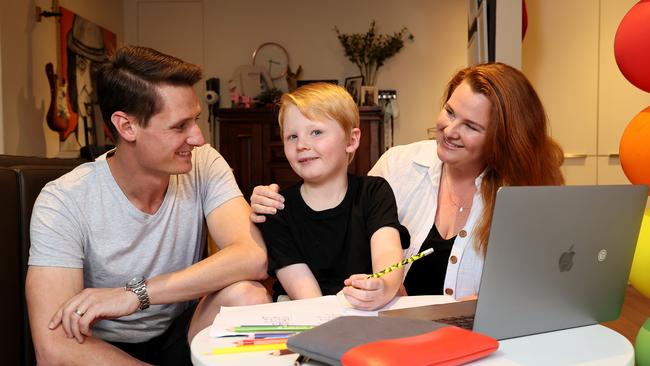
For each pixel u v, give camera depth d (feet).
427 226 5.50
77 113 15.62
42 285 4.41
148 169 4.75
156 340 5.47
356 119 5.07
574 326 3.59
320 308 3.85
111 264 4.93
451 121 5.00
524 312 3.33
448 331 2.93
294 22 19.93
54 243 4.52
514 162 4.94
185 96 4.60
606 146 13.43
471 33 13.39
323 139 4.79
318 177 4.85
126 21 19.99
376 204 5.01
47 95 14.12
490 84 4.84
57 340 4.16
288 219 5.02
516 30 9.60
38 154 13.66
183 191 5.29
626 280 3.77
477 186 5.18
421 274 5.50
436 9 19.62
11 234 5.28
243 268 4.82
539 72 13.65
